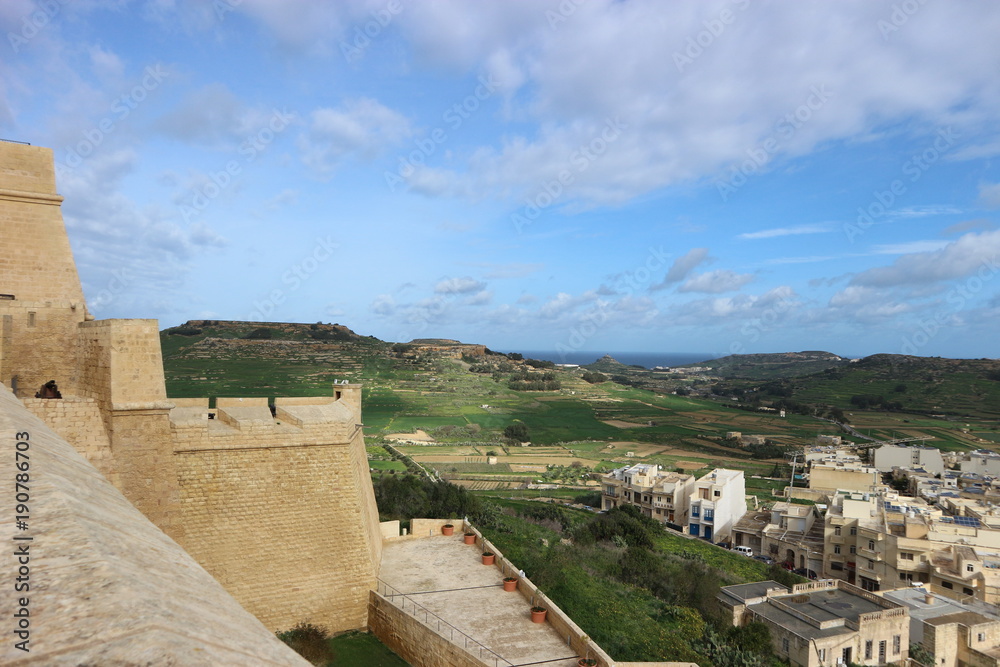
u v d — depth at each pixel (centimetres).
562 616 2514
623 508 8988
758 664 3319
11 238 2258
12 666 235
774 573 6400
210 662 270
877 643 4222
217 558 2395
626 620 3403
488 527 4853
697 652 3297
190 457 2398
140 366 2097
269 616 2472
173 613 334
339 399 3528
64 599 314
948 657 4616
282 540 2541
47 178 2355
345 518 2703
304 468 2633
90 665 239
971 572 5953
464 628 2514
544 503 9744
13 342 2222
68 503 488
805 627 4194
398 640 2506
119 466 2039
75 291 2383
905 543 6500
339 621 2636
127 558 418
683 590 4562
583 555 4888
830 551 7425
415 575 3131
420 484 6769
